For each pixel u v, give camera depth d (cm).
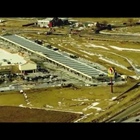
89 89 12912
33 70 14600
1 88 13038
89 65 15288
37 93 12662
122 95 12325
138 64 15412
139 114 10756
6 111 11281
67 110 11288
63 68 15075
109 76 12594
